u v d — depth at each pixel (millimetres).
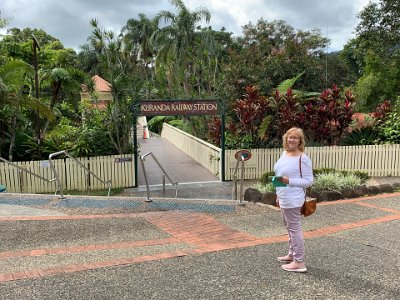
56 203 7730
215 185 12656
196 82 28266
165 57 30719
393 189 9273
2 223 6266
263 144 14023
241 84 18859
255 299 3725
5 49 21297
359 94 27297
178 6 29109
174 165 16297
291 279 4180
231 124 14906
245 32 32406
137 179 12633
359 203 7867
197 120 20688
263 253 4996
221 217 6852
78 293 3816
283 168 4336
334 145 14180
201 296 3781
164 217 6789
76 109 21000
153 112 12750
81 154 12875
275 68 20109
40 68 20422
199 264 4598
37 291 3850
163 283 4066
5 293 3795
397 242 5496
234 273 4336
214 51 28672
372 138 14211
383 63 26203
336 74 34938
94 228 6117
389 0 22797
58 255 4902
